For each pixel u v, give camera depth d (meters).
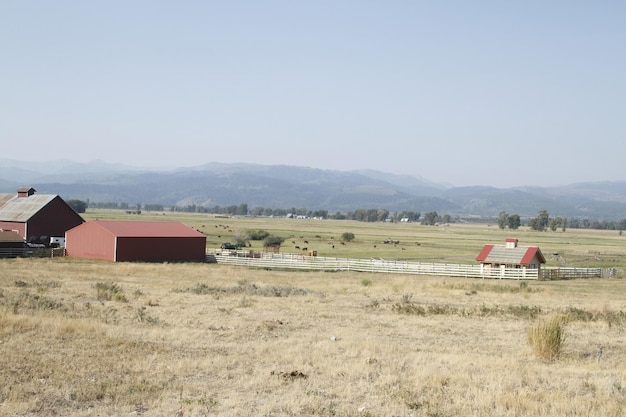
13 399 14.27
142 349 20.48
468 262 92.62
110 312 29.42
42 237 86.00
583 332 29.41
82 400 14.72
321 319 31.05
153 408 14.25
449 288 53.41
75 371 17.08
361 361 20.11
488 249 75.12
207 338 23.78
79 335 21.88
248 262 76.81
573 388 17.03
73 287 42.12
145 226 79.75
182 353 20.53
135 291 40.16
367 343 23.16
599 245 161.75
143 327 25.44
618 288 59.50
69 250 78.44
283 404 14.73
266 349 21.84
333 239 149.25
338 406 14.87
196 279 54.38
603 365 21.19
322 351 21.67
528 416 14.12
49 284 42.94
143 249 75.69
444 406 14.77
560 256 110.94
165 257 77.62
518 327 30.17
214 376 17.64
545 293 50.94
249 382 16.84
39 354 18.73
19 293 33.88
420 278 64.75
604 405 14.83
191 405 14.41
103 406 14.31
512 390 16.53
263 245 116.12
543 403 15.08
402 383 17.22
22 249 75.25
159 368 18.27
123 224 78.31
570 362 21.53
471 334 27.81
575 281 67.94
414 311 35.03
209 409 14.19
